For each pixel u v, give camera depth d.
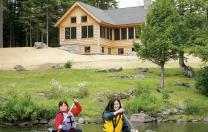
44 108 27.53
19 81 36.28
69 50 58.97
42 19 69.69
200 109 30.88
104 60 48.19
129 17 61.53
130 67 43.88
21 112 26.75
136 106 29.78
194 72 39.97
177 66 45.38
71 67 43.56
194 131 22.78
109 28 61.28
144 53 35.06
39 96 31.20
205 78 34.16
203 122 28.38
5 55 52.22
